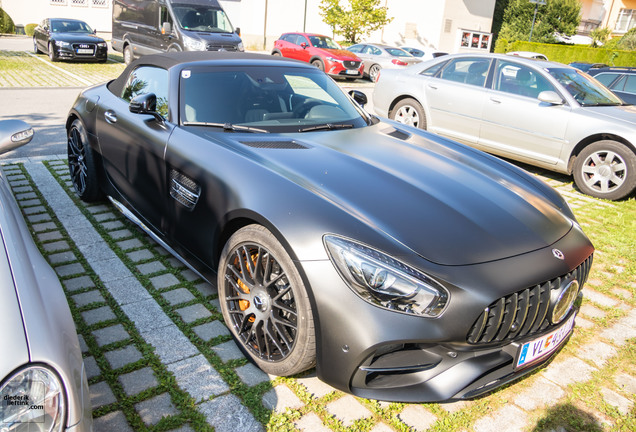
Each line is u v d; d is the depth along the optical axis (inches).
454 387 80.2
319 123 131.0
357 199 90.2
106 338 102.9
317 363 83.0
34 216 163.6
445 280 76.3
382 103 302.2
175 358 97.8
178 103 123.6
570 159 234.8
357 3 896.9
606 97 246.5
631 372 104.3
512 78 250.2
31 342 51.5
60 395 51.3
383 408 88.8
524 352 84.7
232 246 96.0
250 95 130.5
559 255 88.0
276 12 1096.2
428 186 100.2
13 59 622.8
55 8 1210.6
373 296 76.5
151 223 132.5
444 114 270.7
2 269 58.2
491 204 97.9
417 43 1108.5
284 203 88.0
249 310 94.5
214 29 531.2
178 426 81.4
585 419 89.9
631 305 132.7
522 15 1371.8
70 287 122.2
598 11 1621.6
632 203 219.8
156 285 125.3
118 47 636.7
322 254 80.5
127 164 137.7
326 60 653.9
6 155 229.0
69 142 175.9
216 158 105.0
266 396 89.3
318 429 82.7
